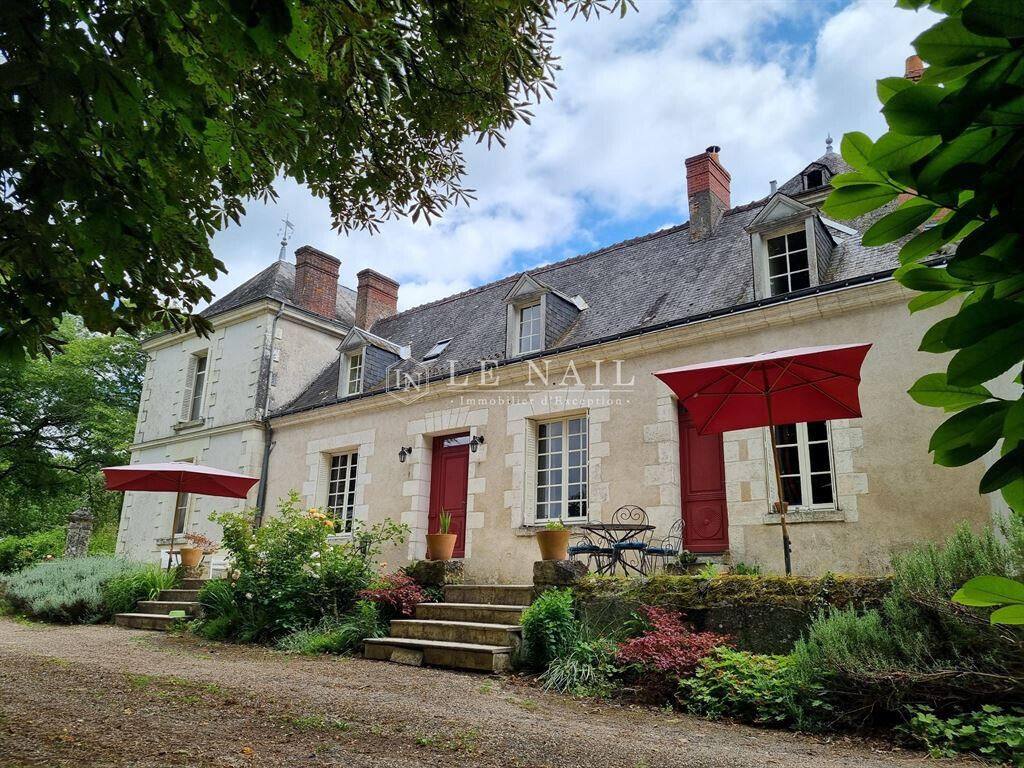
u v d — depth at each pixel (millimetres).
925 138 921
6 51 2377
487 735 4219
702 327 8961
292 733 3982
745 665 5367
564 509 10125
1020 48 840
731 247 10688
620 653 5973
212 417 15031
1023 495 1008
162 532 14984
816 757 4117
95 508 24391
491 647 6652
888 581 5531
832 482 7891
